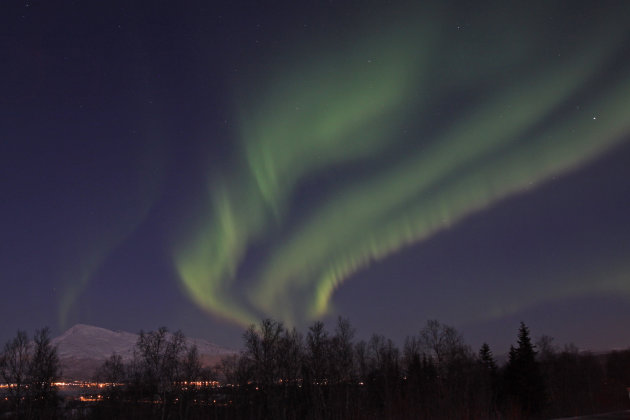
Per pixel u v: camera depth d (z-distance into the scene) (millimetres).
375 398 84312
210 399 79312
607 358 125125
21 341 76312
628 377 115250
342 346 84812
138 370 82750
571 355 124188
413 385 88000
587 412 92125
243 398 79312
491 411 86875
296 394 79688
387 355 92500
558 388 112312
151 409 77125
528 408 89812
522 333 99000
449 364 92812
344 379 82438
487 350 107562
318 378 80938
